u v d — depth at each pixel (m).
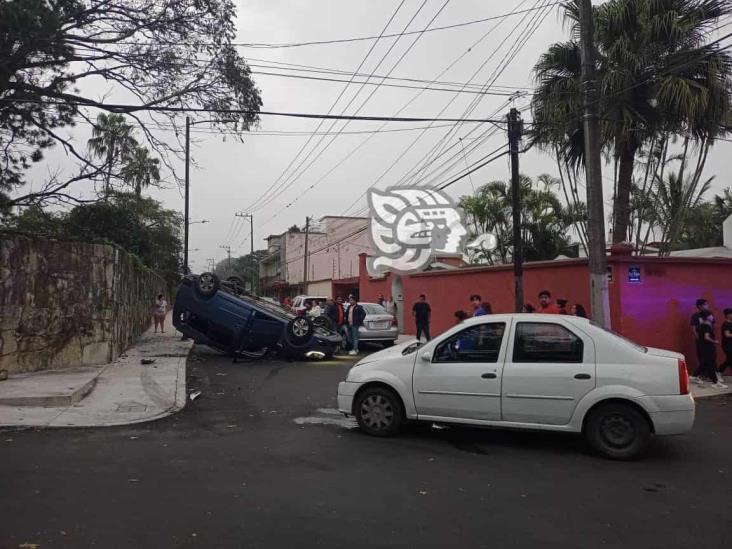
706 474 5.68
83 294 12.59
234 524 4.29
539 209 25.52
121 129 15.56
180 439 7.02
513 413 6.50
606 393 6.16
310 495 4.97
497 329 6.79
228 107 13.77
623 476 5.61
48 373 11.12
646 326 13.01
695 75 14.30
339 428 7.65
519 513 4.60
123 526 4.21
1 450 6.35
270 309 16.19
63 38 12.17
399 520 4.42
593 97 11.43
